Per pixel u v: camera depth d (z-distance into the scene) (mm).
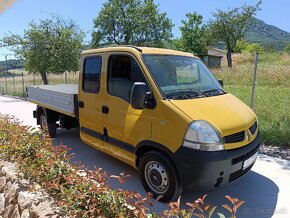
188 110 3590
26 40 16125
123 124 4320
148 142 3887
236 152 3557
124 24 48188
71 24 16922
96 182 3172
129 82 4250
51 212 3033
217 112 3727
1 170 4355
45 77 16703
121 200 2836
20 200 3541
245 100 10289
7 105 13633
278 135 6480
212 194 4160
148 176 4008
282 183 4492
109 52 4645
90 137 5207
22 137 4703
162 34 48938
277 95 11375
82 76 5305
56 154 3891
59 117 7070
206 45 49281
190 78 4441
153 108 3820
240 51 72438
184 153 3455
